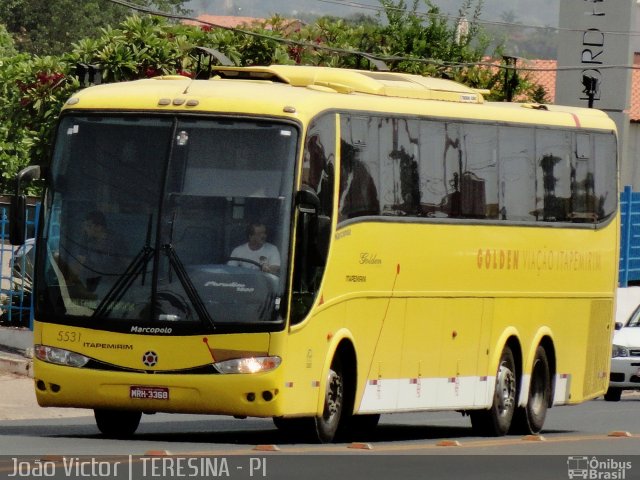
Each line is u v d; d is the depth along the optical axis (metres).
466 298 56.72
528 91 134.88
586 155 64.69
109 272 46.56
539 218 61.19
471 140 57.16
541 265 61.38
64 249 47.12
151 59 100.25
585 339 65.81
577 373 65.44
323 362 48.34
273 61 109.31
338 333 49.25
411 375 54.03
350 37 121.38
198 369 45.75
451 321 56.00
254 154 46.78
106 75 99.25
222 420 64.75
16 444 46.22
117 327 46.19
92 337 46.44
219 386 45.56
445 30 130.38
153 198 46.69
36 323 47.28
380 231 51.81
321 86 51.91
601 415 74.31
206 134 47.00
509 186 59.28
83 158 47.62
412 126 53.88
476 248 57.12
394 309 52.81
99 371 46.28
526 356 60.88
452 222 55.75
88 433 53.00
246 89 48.41
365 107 51.28
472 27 132.38
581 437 56.22
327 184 48.56
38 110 100.81
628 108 137.12
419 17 129.38
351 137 50.41
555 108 64.38
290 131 46.91
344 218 49.59
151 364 45.94
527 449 48.28
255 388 45.53
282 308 45.88
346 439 55.31
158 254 46.28
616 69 136.38
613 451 48.16
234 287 45.94
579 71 138.00
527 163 60.50
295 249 46.41
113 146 47.47
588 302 65.56
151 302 46.09
